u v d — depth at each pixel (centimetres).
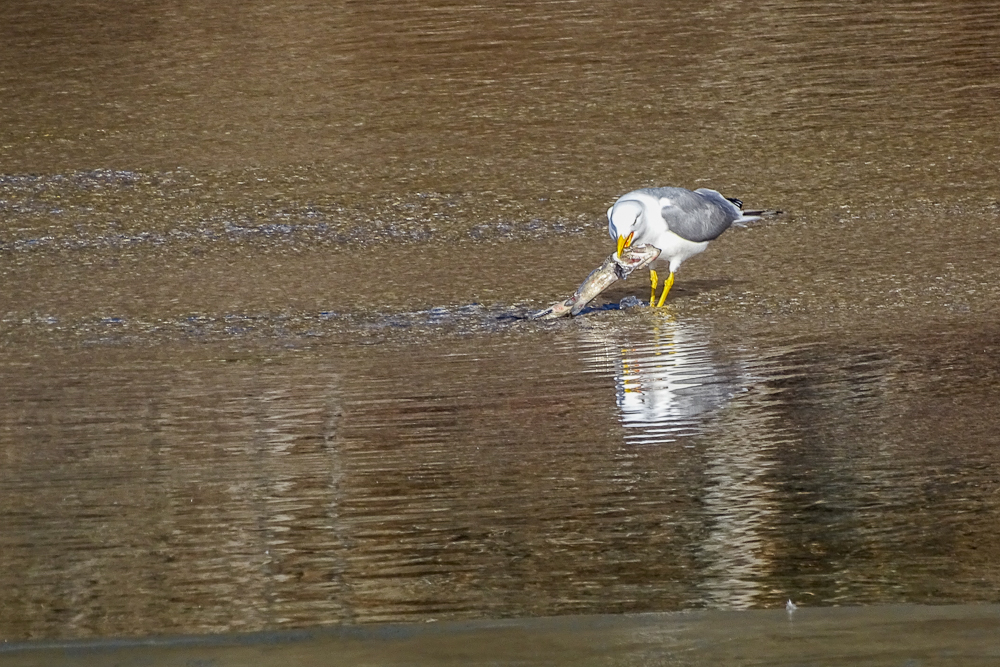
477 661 716
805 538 912
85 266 1770
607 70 2686
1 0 3312
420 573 870
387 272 1722
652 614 782
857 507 966
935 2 3125
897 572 847
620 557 887
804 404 1205
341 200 2042
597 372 1317
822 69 2664
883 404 1195
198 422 1199
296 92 2611
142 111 2514
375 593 838
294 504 1002
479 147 2286
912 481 1014
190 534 949
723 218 1574
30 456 1123
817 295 1568
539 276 1689
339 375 1329
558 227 1912
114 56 2861
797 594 814
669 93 2542
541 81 2630
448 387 1281
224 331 1493
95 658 738
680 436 1131
